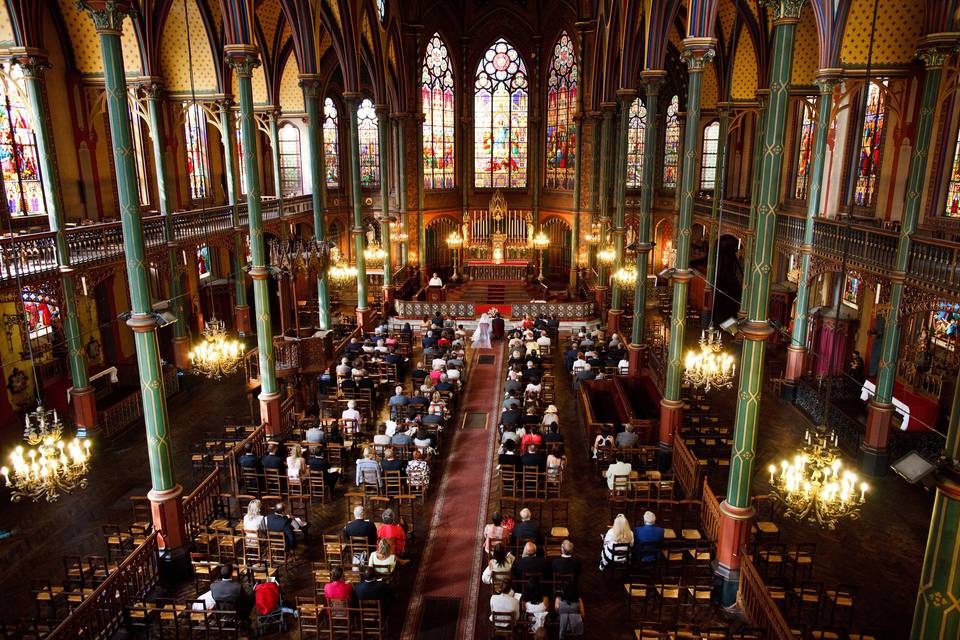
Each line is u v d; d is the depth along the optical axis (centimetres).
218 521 1441
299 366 2091
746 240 2948
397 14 3897
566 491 1703
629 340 3042
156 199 2866
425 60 4362
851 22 1975
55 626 1070
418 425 1814
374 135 4625
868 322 2339
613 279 3062
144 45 2297
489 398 2367
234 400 2398
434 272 4806
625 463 1584
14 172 2153
